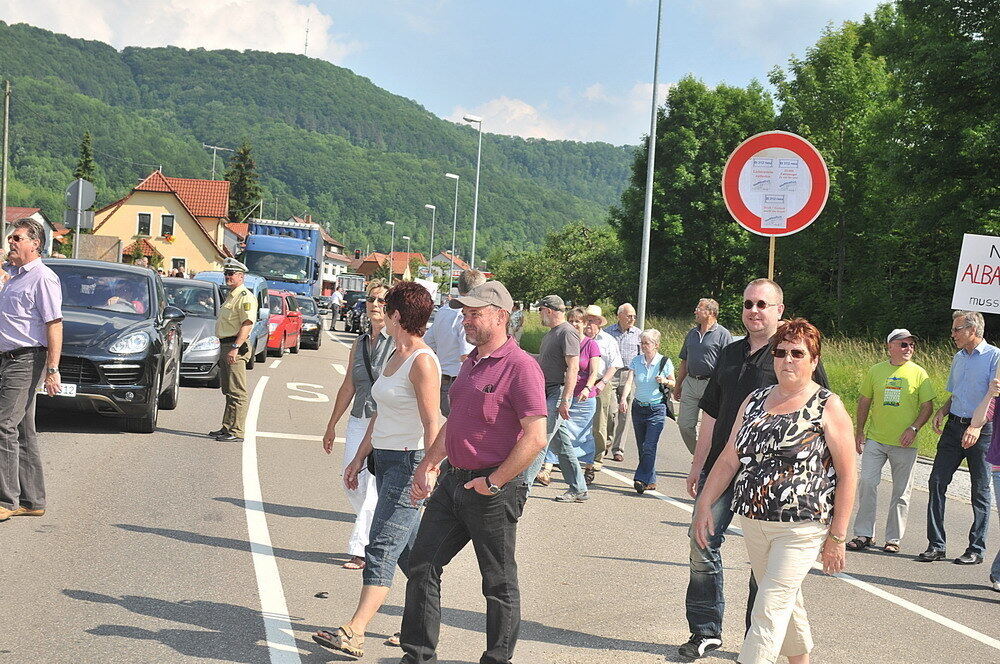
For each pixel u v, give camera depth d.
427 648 4.84
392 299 5.41
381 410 5.46
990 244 10.12
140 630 5.29
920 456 14.97
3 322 7.41
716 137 52.53
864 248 39.16
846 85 39.56
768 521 4.61
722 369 5.74
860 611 6.78
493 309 4.82
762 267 50.25
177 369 14.42
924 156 30.45
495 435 4.77
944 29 30.52
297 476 9.99
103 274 13.03
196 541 7.21
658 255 53.41
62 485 8.78
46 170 174.25
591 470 11.34
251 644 5.21
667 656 5.53
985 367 8.45
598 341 11.41
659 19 29.89
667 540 8.50
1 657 4.76
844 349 26.42
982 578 8.01
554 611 6.24
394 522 5.32
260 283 24.12
